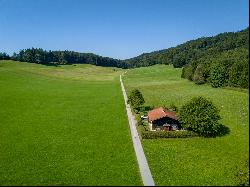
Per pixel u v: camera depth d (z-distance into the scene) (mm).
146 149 62625
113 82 182875
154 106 103812
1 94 125812
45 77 189250
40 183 48438
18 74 185125
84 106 108062
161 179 48750
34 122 87062
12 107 105188
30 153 62688
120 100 118812
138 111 97812
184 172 51156
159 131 69500
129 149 63156
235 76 130250
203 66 157375
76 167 54781
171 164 54531
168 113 75125
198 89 137875
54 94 131750
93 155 60594
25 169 54438
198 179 48469
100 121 87062
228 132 70500
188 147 62750
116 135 73312
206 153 59219
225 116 83438
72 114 96188
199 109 68500
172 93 131000
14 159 59531
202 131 67625
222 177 48938
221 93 119875
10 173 52781
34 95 127125
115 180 48719
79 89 149000
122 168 53531
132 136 72062
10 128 81250
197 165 53812
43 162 57656
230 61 144125
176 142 65812
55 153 62406
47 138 72625
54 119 90188
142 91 141750
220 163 54344
